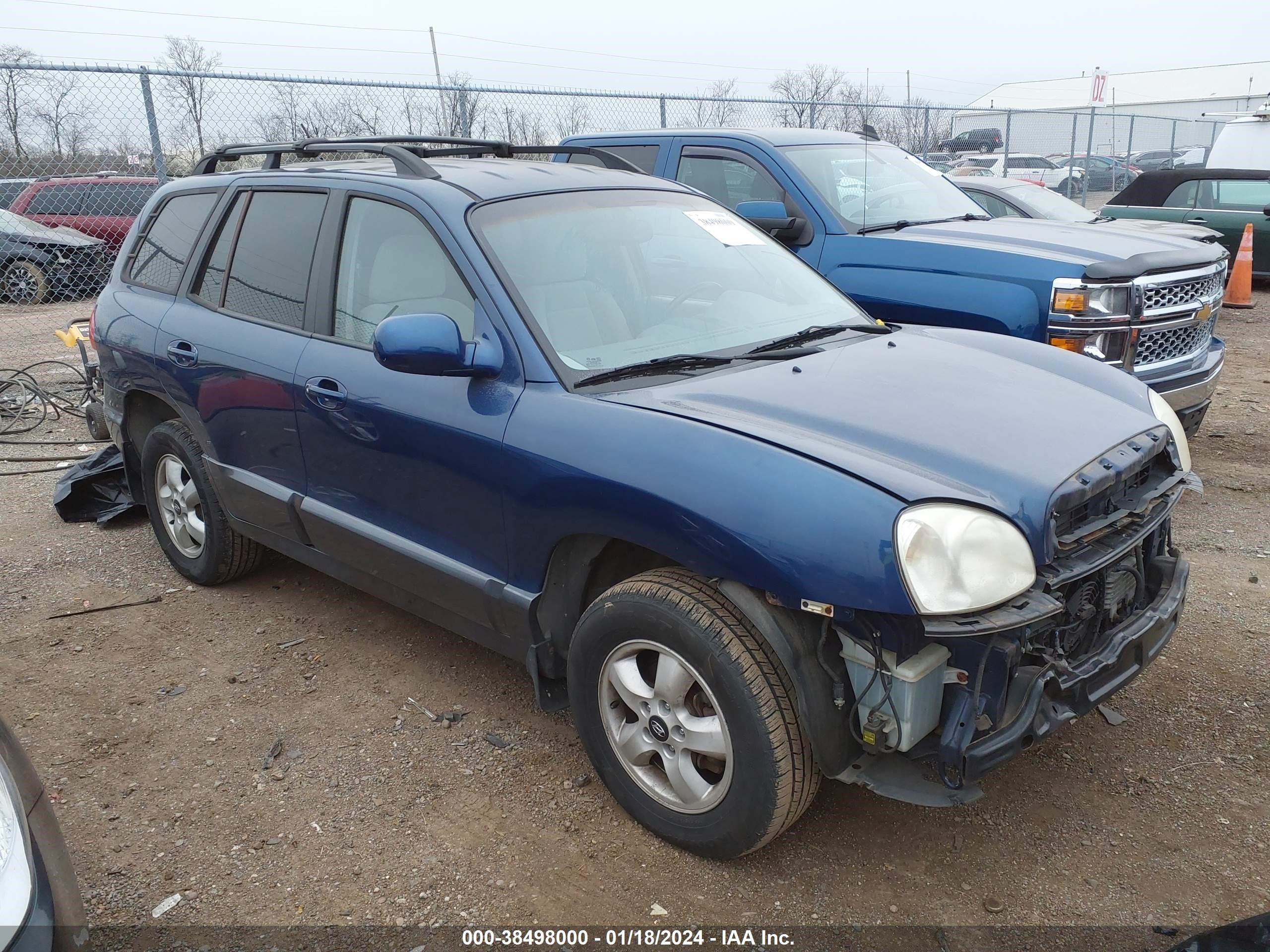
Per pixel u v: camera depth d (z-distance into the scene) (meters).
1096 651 2.64
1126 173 24.28
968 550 2.29
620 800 2.92
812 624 2.49
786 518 2.37
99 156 10.24
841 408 2.76
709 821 2.67
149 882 2.77
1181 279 5.24
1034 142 26.92
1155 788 3.04
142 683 3.85
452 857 2.85
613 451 2.68
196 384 4.13
